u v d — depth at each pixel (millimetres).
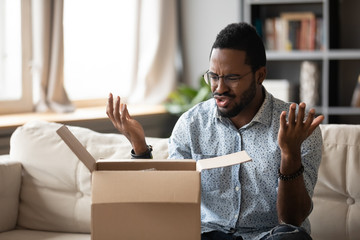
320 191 2246
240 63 1763
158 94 4859
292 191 1685
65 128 1599
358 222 2170
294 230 1641
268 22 4789
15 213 2541
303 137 1576
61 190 2508
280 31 4762
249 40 1788
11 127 3277
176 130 2006
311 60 4957
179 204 1457
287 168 1657
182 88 4801
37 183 2535
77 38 4465
